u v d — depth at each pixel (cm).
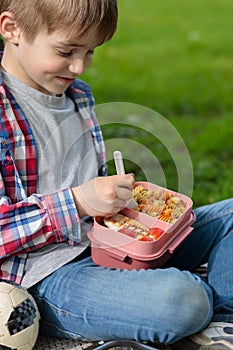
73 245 186
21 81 186
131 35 642
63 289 177
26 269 180
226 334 173
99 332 175
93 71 517
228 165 358
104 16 174
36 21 174
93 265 183
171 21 704
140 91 480
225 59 575
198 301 167
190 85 502
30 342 168
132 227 178
